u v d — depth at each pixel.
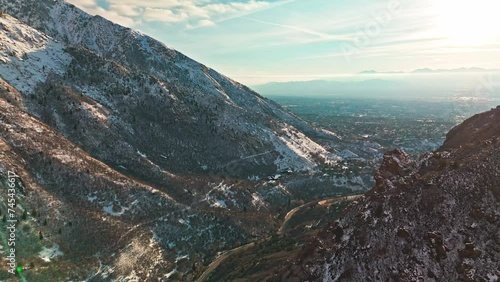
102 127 142.88
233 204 137.62
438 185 47.62
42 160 104.69
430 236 43.22
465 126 68.88
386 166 57.69
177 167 152.75
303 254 51.16
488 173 46.94
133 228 102.56
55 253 83.12
